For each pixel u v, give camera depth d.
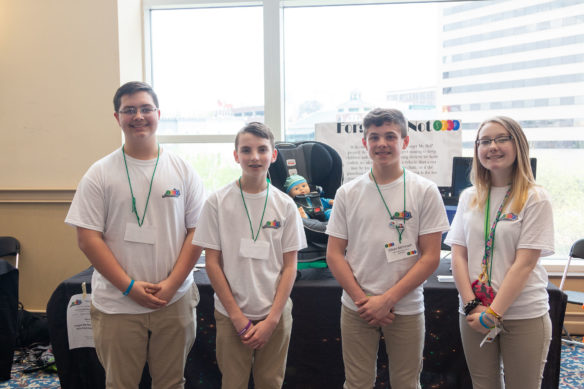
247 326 1.42
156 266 1.46
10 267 2.18
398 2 2.96
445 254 2.53
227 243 1.49
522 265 1.38
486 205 1.50
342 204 1.57
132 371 1.47
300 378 1.95
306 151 2.26
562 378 2.21
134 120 1.43
